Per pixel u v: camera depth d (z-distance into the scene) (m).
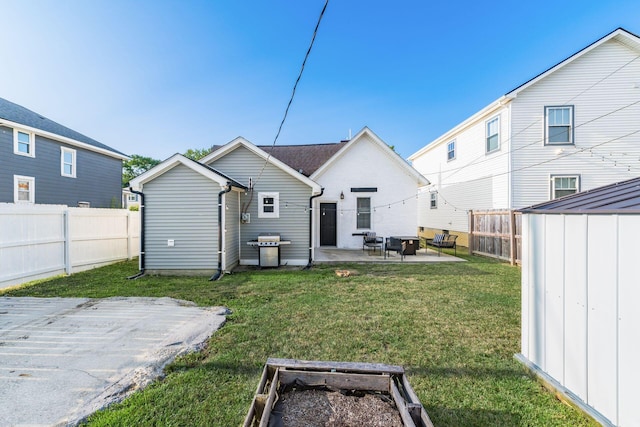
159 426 2.07
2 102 13.70
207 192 7.53
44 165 13.30
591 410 2.10
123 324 3.99
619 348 1.92
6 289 5.95
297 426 1.87
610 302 2.00
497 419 2.15
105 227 8.91
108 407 2.27
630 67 9.92
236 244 8.77
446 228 14.91
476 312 4.46
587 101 10.09
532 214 2.85
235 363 2.95
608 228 2.02
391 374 2.33
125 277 7.14
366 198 12.42
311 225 9.12
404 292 5.61
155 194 7.51
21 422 2.10
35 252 6.74
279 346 3.33
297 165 13.37
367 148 12.39
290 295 5.44
